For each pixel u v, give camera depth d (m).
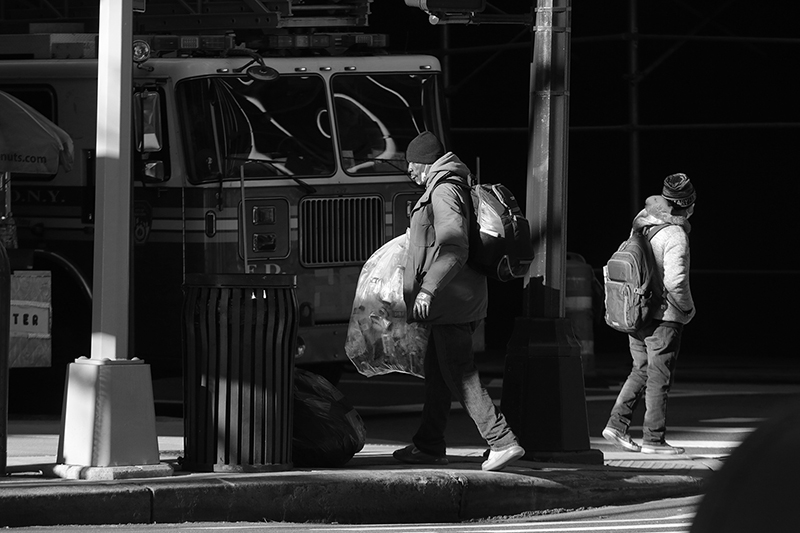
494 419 12.52
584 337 23.80
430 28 30.06
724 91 28.70
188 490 11.09
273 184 18.62
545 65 14.10
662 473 13.75
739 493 2.39
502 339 30.81
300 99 19.09
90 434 11.57
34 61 19.45
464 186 12.45
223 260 18.20
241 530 10.77
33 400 20.33
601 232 29.72
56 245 19.17
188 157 18.23
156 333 18.50
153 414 11.82
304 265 18.83
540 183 14.12
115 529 10.61
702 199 29.02
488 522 11.93
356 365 14.38
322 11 20.97
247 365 12.09
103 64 11.84
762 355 28.75
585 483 12.80
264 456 12.17
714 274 29.00
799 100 28.17
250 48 19.70
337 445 12.76
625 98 29.14
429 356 13.13
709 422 19.28
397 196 19.77
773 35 28.16
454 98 30.56
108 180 11.80
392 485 11.85
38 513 10.58
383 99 19.91
